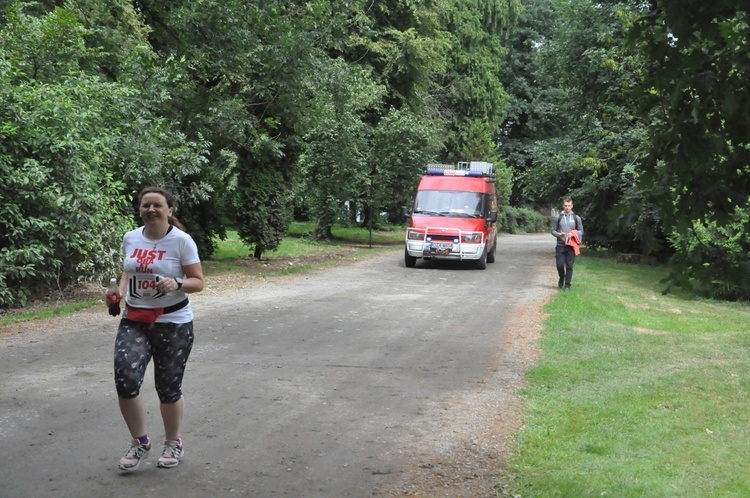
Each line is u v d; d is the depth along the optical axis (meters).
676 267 4.30
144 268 5.23
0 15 15.66
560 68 27.34
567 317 12.78
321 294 15.48
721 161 4.02
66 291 13.77
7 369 8.31
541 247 33.97
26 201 12.53
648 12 4.23
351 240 34.22
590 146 27.70
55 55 15.11
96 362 8.70
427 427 6.55
